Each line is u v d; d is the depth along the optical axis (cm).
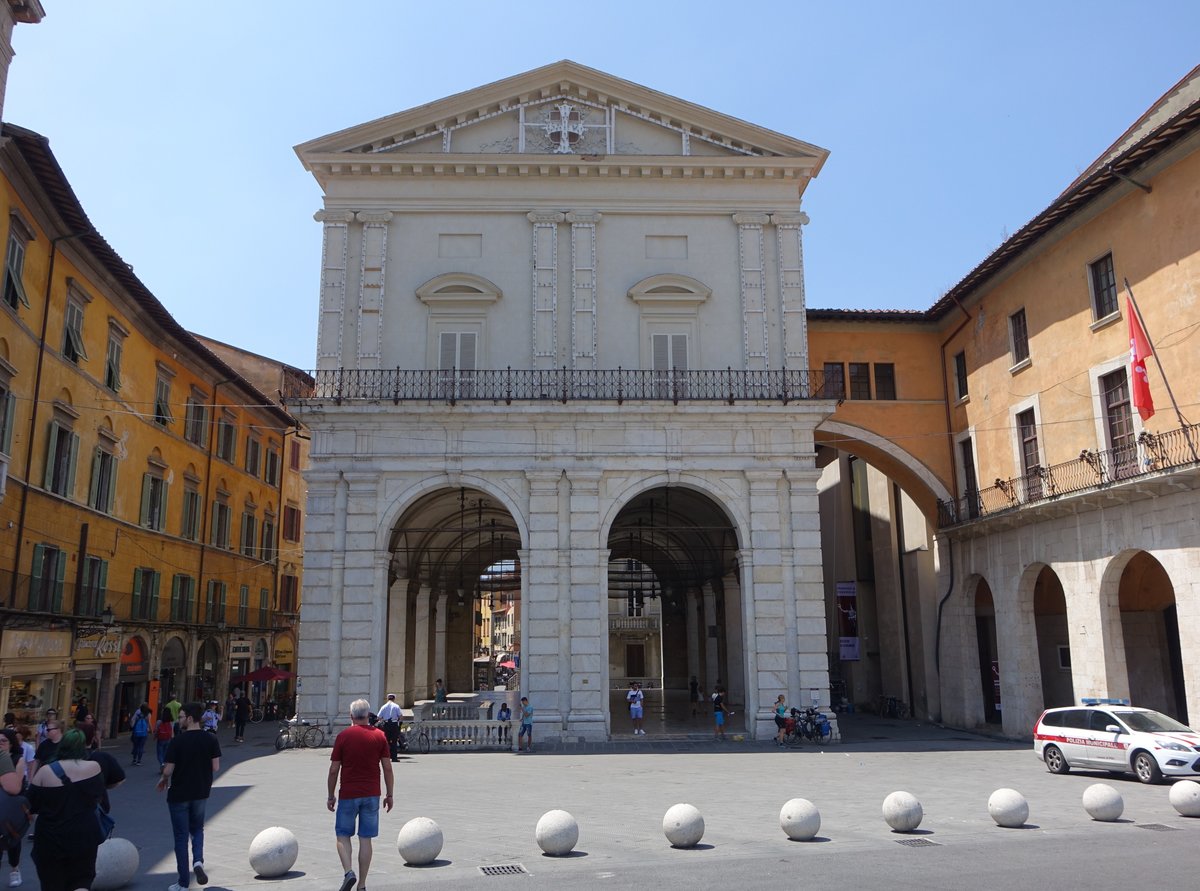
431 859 1002
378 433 2488
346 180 2694
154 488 3244
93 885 904
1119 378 2211
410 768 1981
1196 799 1282
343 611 2402
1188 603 1906
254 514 4234
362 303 2609
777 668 2431
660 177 2717
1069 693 2745
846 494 4081
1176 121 1875
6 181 2148
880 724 3148
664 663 4975
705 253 2706
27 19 1936
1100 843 1087
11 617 2250
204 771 922
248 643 4134
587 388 2556
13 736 1279
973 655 2900
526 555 2430
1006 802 1206
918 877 909
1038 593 2848
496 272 2656
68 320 2580
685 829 1080
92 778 782
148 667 3145
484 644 10038
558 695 2377
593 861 1011
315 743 2333
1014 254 2595
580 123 2745
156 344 3228
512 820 1289
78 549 2650
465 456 2475
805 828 1121
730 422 2533
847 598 3688
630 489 2492
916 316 3066
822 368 3039
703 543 3678
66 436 2588
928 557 3259
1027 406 2575
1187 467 1833
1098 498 2164
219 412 3816
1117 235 2197
